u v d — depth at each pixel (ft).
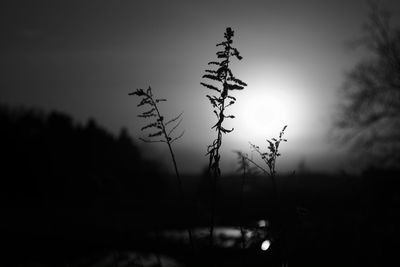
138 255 20.26
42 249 48.70
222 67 13.16
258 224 16.10
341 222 36.86
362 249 31.55
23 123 229.86
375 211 41.86
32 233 67.82
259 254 16.26
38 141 177.37
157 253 20.68
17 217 99.04
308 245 28.66
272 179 15.43
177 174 14.20
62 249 44.60
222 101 13.23
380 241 32.81
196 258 14.47
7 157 155.43
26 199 125.70
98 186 27.66
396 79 100.01
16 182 138.21
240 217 16.80
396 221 38.58
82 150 148.56
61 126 225.35
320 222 35.70
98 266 31.48
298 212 15.87
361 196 43.45
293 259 24.84
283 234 15.96
